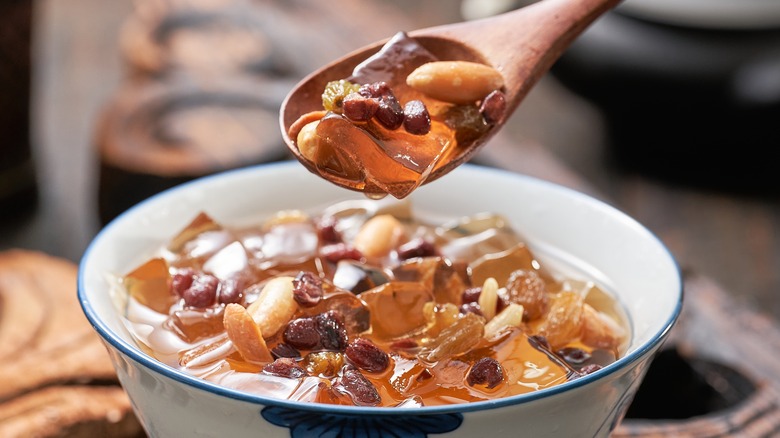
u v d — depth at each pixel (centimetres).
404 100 39
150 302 38
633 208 84
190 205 41
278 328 36
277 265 39
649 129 87
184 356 35
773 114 81
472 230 41
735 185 88
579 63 86
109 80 101
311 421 32
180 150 66
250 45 85
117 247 39
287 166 42
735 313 49
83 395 45
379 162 36
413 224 42
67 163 87
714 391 45
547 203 41
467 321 36
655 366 46
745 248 79
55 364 46
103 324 34
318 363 35
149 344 36
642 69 83
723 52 81
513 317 37
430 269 38
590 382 33
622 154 91
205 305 37
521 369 35
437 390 35
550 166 68
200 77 78
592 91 87
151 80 78
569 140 94
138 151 66
